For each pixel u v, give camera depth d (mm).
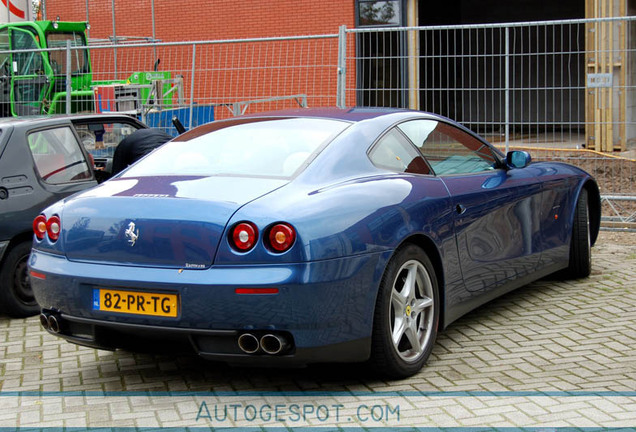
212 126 4680
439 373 4098
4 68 13578
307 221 3506
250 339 3504
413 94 10203
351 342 3650
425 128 4699
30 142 5648
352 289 3604
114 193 3938
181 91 12312
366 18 17188
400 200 3977
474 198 4566
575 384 3883
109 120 6434
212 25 18438
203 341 3584
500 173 5070
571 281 6055
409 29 8602
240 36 18250
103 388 4051
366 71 13258
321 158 3957
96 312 3736
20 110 13484
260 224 3455
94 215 3811
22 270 5566
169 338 3639
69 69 10242
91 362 4516
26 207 5484
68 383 4152
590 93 14016
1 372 4375
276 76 13117
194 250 3523
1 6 17031
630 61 14102
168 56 18203
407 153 4391
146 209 3686
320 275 3467
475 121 9312
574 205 5816
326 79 13891
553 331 4801
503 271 4895
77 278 3758
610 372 4059
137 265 3658
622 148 11453
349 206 3707
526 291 5793
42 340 5020
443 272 4234
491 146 5328
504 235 4887
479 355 4383
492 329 4879
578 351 4414
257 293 3412
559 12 22125
